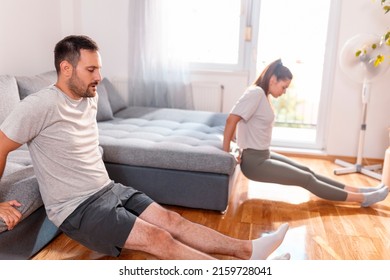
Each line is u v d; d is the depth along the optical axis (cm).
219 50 405
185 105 397
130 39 386
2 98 237
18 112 156
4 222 163
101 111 327
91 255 202
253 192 299
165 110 370
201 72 401
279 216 258
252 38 395
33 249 196
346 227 245
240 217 255
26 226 187
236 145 292
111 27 406
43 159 167
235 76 398
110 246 170
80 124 173
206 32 402
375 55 321
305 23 408
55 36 377
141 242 164
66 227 171
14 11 310
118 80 407
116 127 307
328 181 278
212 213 260
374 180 334
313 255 210
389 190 309
